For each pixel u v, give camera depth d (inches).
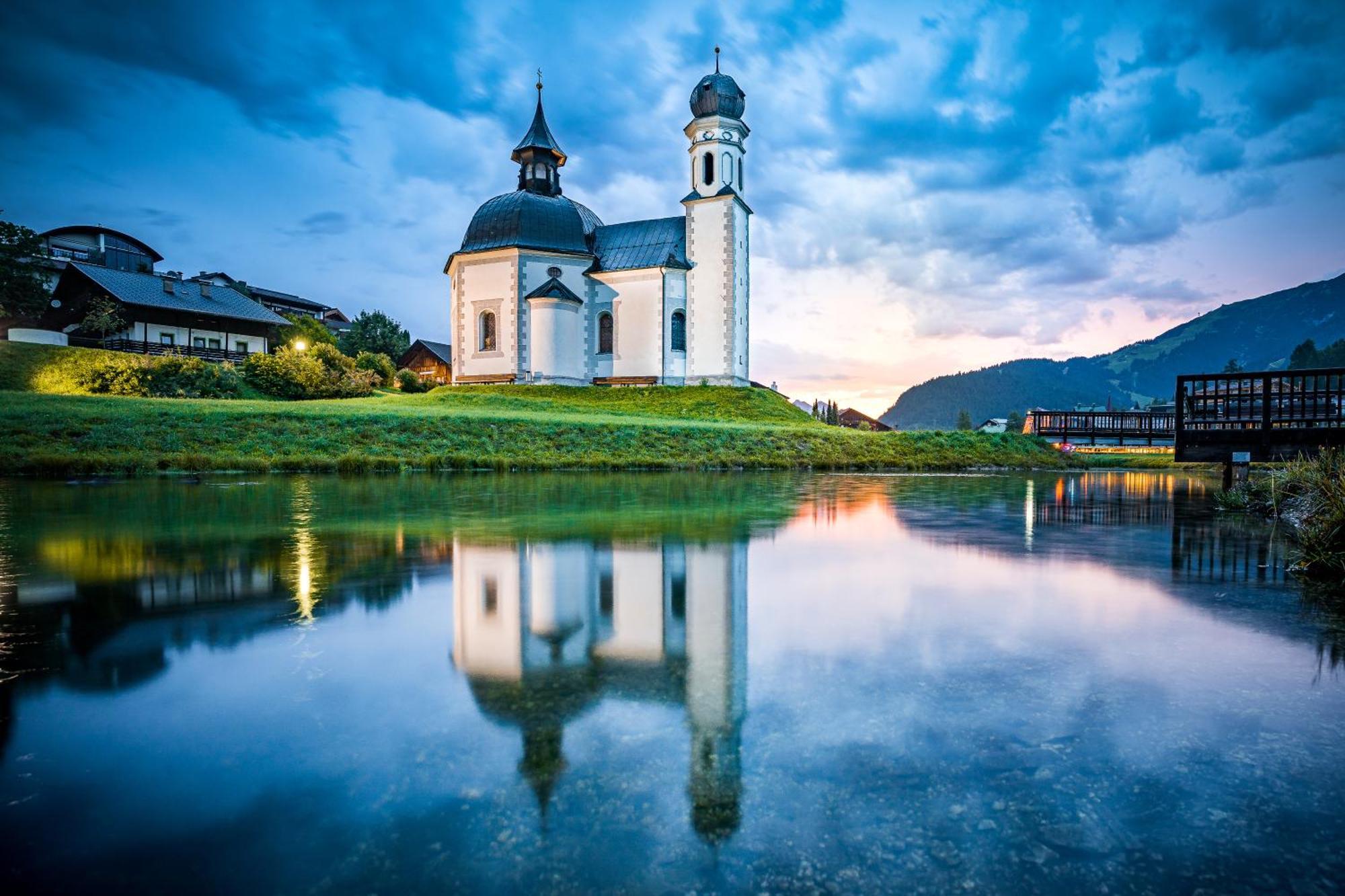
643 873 64.5
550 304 1578.5
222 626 145.8
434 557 231.6
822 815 74.6
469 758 86.6
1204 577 202.7
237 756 86.7
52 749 88.0
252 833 70.6
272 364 1444.4
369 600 169.6
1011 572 210.5
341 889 61.8
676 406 1438.2
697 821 73.3
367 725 96.0
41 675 115.6
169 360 1268.5
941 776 83.0
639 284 1598.2
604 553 241.4
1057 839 70.6
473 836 70.2
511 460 772.0
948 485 637.9
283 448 767.1
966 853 68.2
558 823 72.6
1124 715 101.0
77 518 325.7
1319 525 226.1
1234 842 70.4
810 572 208.5
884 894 61.8
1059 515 378.9
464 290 1656.0
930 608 164.9
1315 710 103.0
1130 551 252.7
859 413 2677.2
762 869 65.5
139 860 66.1
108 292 1696.6
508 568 212.4
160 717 98.4
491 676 116.3
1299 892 62.4
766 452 954.7
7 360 1321.4
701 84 1600.6
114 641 134.8
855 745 90.9
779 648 132.4
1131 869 65.9
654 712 101.0
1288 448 459.8
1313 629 146.0
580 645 133.9
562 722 97.6
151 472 629.9
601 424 971.9
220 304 1932.8
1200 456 492.4
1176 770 84.7
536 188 1797.5
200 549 243.1
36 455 624.7
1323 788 80.6
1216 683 114.0
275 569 207.3
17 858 65.9
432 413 965.8
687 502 432.5
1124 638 139.3
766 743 91.4
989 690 110.0
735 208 1569.9
